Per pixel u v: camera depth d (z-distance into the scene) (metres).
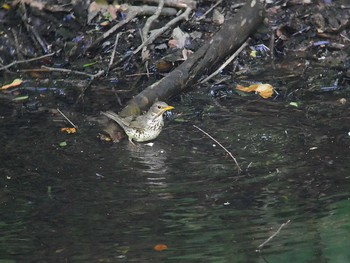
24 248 9.45
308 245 9.20
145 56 15.22
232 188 10.77
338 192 10.51
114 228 9.84
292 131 12.52
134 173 11.34
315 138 12.21
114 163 11.70
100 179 11.18
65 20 16.14
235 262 8.98
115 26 15.80
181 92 14.32
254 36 15.82
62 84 14.91
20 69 15.46
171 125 13.05
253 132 12.58
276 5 16.30
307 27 15.98
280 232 9.58
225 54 15.12
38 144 12.41
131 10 16.09
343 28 15.92
